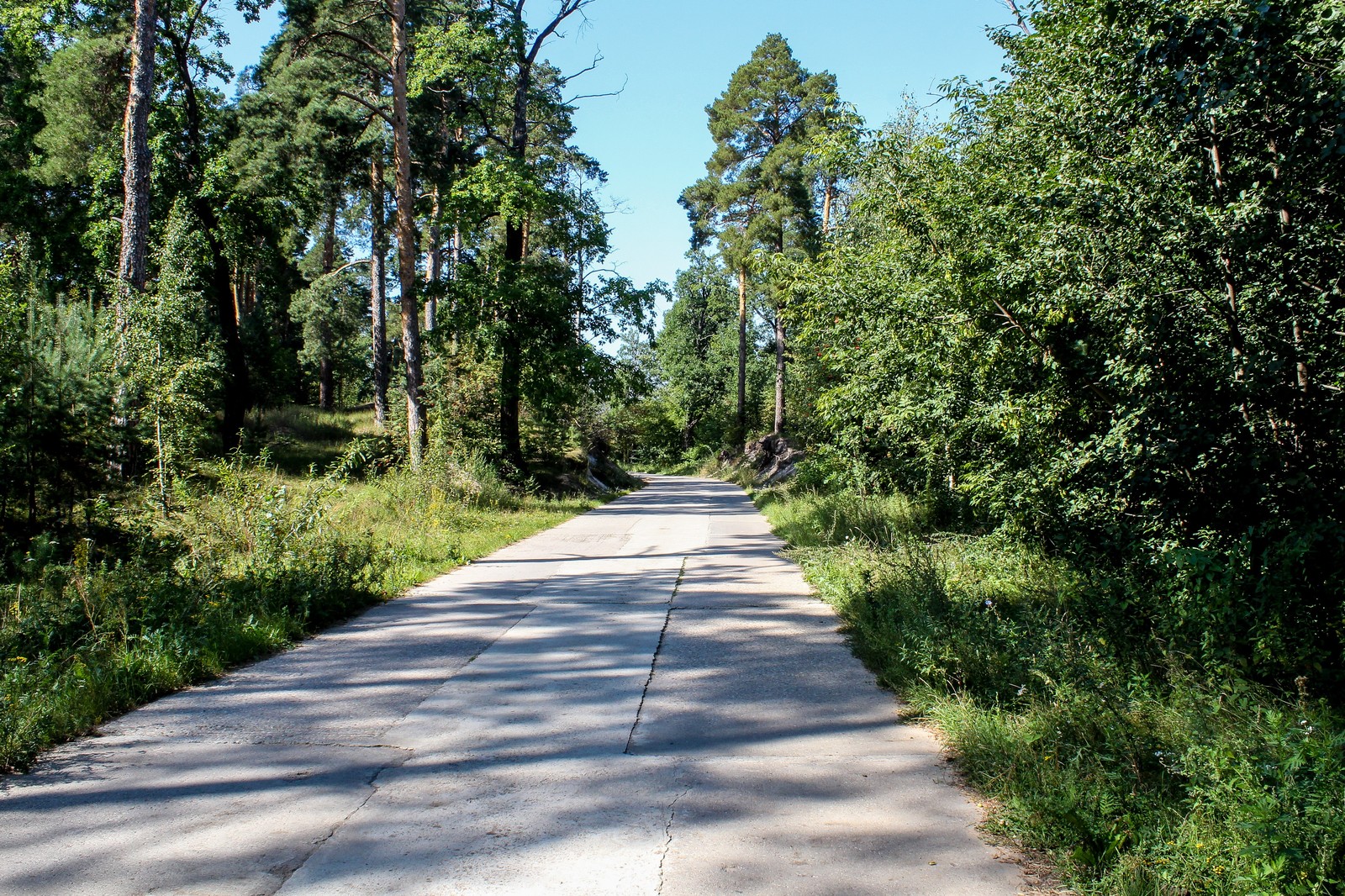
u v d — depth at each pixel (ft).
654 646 24.85
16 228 89.61
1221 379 19.40
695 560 43.57
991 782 14.16
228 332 91.20
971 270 27.61
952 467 38.45
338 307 149.59
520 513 70.69
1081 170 23.44
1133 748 13.61
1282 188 19.77
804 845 12.36
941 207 30.86
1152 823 11.93
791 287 43.83
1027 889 11.07
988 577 27.89
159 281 55.62
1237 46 18.25
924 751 16.26
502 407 87.30
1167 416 19.74
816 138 38.17
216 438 89.86
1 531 30.86
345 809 13.75
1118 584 21.20
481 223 89.81
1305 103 18.22
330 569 30.32
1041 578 26.55
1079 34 23.94
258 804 13.98
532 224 102.47
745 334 174.70
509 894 11.00
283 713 18.94
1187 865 10.69
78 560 27.37
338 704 19.57
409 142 85.25
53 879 11.48
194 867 11.83
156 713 18.95
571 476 114.42
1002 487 29.12
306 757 16.17
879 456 49.16
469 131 106.93
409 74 82.02
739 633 26.40
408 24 81.56
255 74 95.09
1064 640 18.17
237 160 83.97
